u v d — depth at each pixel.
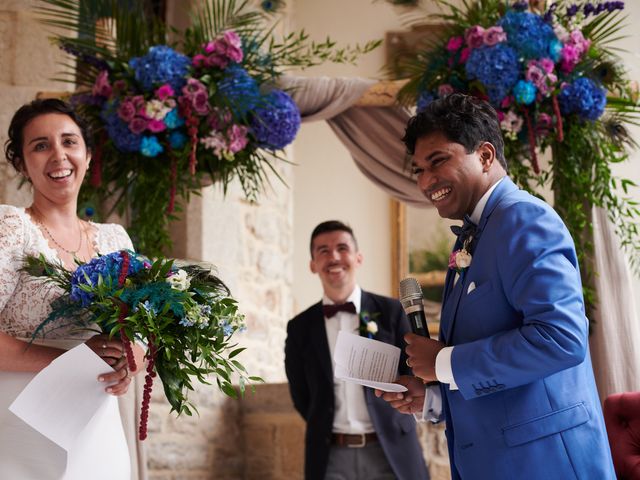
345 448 4.15
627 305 4.04
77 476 2.51
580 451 2.12
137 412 3.25
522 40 3.92
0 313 2.56
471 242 2.31
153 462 5.37
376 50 7.51
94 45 4.21
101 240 2.85
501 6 4.14
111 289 2.43
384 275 7.45
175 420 5.45
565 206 4.09
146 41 4.34
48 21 4.33
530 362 2.04
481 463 2.18
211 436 5.55
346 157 7.57
